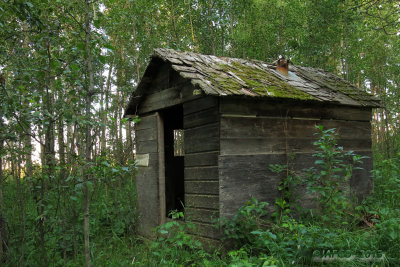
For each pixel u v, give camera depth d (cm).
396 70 1342
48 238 483
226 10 1177
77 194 341
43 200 375
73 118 343
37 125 402
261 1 1355
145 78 629
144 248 568
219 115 474
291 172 521
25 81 412
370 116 657
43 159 388
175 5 1186
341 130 611
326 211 503
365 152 641
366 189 630
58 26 403
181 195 745
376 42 1414
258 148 504
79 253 529
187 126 533
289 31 1321
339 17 1122
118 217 676
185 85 541
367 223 536
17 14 381
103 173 316
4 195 609
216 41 1293
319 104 570
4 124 402
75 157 320
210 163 484
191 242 458
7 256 437
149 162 643
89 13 333
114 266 465
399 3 942
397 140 1184
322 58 1217
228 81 496
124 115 689
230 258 438
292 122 546
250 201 488
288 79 608
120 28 957
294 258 384
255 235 450
